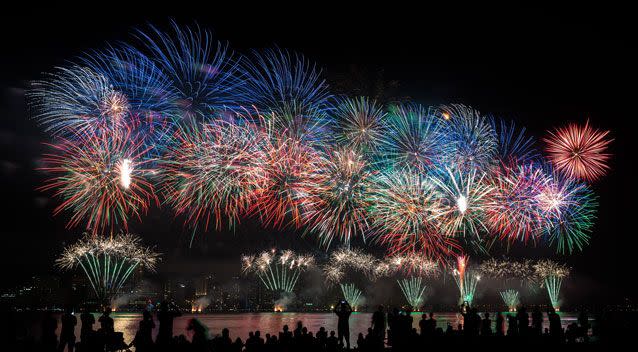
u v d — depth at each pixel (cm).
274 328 5519
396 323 2700
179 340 2208
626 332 2711
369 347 2358
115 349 2364
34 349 2183
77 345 2220
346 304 2672
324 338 2538
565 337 2791
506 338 2577
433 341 2458
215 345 2188
